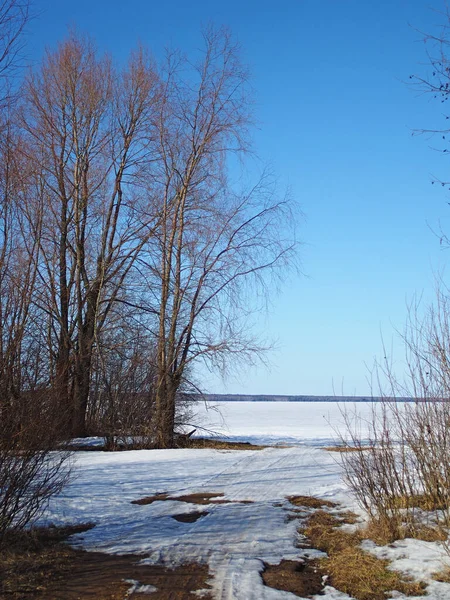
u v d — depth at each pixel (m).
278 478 11.59
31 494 7.23
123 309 21.17
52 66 21.00
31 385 7.17
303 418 50.62
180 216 19.16
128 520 8.20
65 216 20.47
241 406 89.19
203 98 19.58
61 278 20.17
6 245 7.74
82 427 20.08
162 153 19.48
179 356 19.42
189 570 6.05
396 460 8.97
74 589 5.49
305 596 5.38
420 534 6.94
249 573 5.94
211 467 13.22
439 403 7.50
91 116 21.12
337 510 8.73
